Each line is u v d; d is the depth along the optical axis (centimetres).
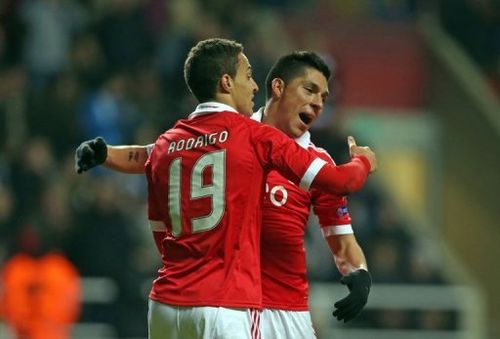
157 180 1994
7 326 4212
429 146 6644
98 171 5003
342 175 1919
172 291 1934
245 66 2014
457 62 6556
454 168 6556
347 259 2131
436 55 6662
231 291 1906
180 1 5884
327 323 4534
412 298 4656
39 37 5569
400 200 5791
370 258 4869
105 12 5662
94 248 4366
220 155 1939
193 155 1958
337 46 6656
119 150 2169
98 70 5550
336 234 2136
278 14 6656
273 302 2108
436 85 6644
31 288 4184
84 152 2128
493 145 6328
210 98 1997
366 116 6612
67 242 4388
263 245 2108
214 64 1988
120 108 5238
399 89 6675
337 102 5738
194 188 1947
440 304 4656
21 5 5628
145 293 4331
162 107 5319
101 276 4338
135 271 4347
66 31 5634
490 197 6328
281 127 2106
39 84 5547
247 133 1950
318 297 4566
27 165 4788
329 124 4928
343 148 4884
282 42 6238
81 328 4247
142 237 4888
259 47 5500
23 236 4259
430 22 6769
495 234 6309
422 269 4859
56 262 4219
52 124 5159
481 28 6719
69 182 4862
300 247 2125
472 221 6438
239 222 1933
